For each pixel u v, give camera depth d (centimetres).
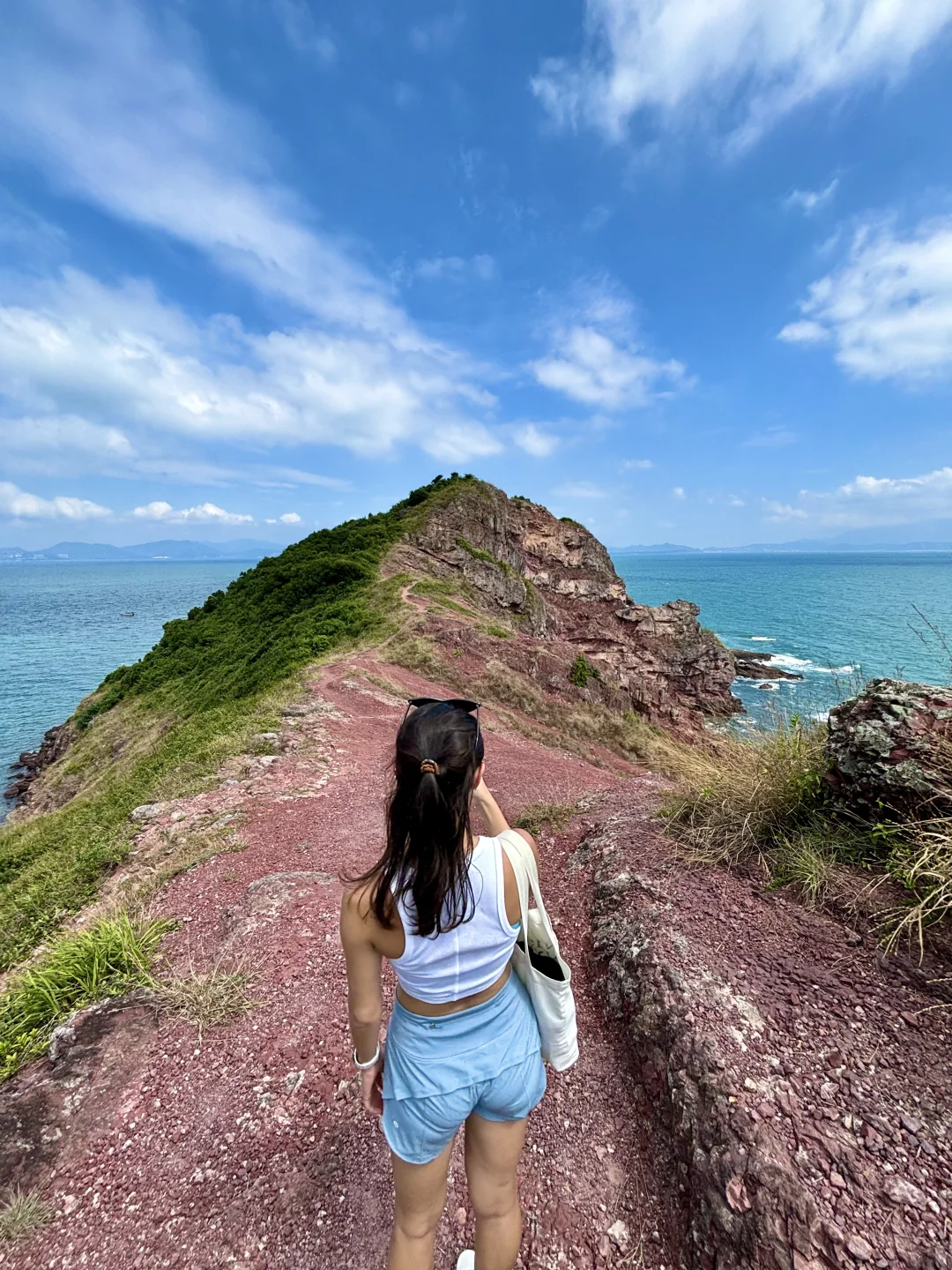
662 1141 226
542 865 489
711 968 278
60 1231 217
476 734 159
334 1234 212
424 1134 154
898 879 297
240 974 358
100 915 493
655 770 686
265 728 1105
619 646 3466
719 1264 180
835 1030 236
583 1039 291
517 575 3491
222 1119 261
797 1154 194
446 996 155
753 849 370
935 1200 176
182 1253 209
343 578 2712
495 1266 170
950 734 315
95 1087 278
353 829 648
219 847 601
